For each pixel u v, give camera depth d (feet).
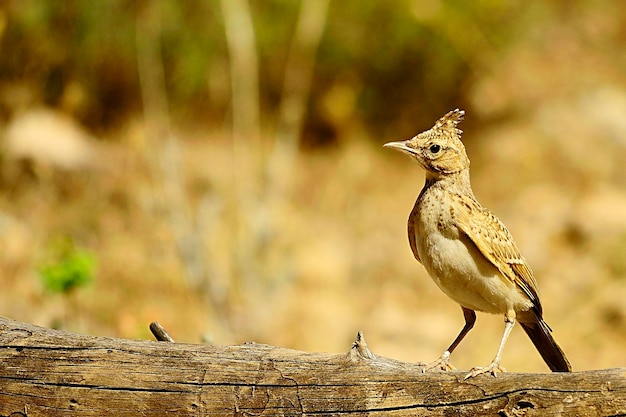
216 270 42.34
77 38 53.01
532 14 61.52
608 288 44.93
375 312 43.19
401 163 57.93
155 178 48.85
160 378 20.15
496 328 41.78
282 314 41.88
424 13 57.82
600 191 53.83
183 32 55.67
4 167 48.52
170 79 56.49
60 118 52.06
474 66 59.77
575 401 17.62
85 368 20.47
